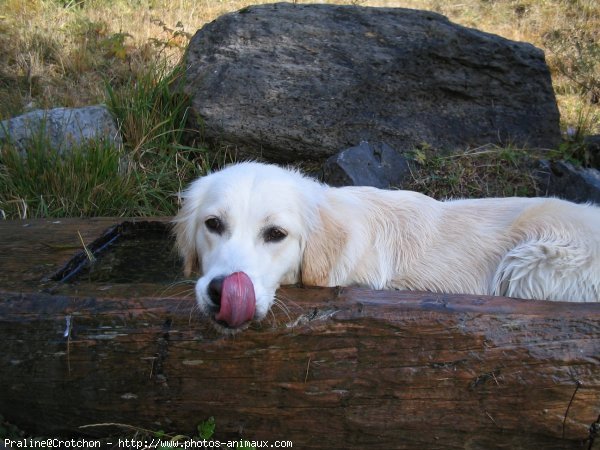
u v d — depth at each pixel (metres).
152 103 2.05
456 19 3.28
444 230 1.38
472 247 1.36
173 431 1.19
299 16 2.08
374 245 1.36
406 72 1.96
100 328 1.16
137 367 1.16
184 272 1.32
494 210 1.41
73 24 2.99
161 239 1.48
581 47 2.70
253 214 1.23
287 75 1.96
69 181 1.75
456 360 1.13
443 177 1.83
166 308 1.15
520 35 3.07
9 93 2.39
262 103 1.92
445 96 1.96
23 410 1.21
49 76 2.56
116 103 2.06
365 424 1.16
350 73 1.95
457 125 1.94
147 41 2.80
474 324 1.12
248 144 1.93
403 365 1.14
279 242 1.24
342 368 1.15
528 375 1.12
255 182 1.26
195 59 2.09
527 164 1.86
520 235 1.35
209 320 1.15
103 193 1.76
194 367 1.16
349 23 2.05
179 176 1.88
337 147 1.90
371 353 1.14
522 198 1.43
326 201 1.34
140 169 1.88
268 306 1.15
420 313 1.13
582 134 2.05
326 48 2.00
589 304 1.15
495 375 1.13
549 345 1.12
